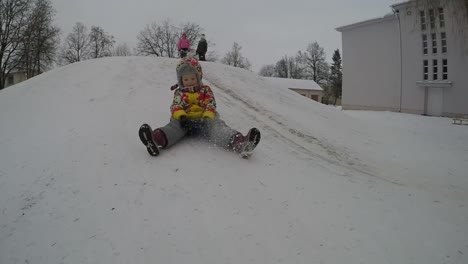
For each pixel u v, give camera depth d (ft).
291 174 13.66
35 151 13.32
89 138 14.08
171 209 10.09
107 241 8.79
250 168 13.25
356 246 9.32
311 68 216.74
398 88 77.46
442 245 9.74
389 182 15.60
